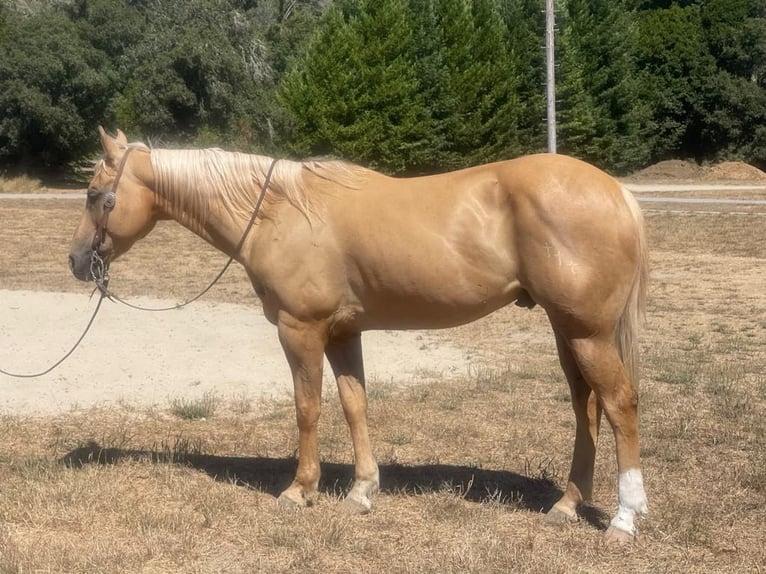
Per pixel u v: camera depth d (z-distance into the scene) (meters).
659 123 62.44
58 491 5.70
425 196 5.12
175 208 5.68
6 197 36.28
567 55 52.78
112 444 6.99
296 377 5.48
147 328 11.66
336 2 53.59
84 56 45.25
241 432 7.40
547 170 4.88
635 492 4.93
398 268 5.07
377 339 11.29
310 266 5.27
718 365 9.45
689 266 17.25
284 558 4.76
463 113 50.31
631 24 57.25
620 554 4.77
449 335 11.49
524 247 4.86
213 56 45.66
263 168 5.46
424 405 8.12
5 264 17.61
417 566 4.59
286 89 49.03
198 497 5.67
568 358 5.27
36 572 4.54
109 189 5.63
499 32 51.16
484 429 7.38
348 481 6.08
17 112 44.34
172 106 45.91
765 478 5.91
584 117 52.75
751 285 14.95
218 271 17.06
